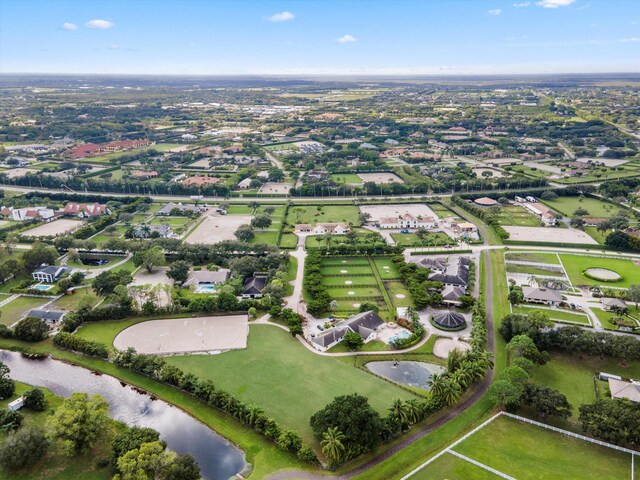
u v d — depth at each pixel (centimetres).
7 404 15500
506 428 14362
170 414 15475
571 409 14638
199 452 13762
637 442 13150
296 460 13238
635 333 19888
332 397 15875
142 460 11906
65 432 13200
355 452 12950
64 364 18162
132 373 17512
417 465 12962
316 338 19075
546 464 12875
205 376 17025
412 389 16438
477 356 16888
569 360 18000
